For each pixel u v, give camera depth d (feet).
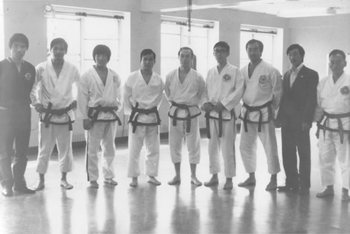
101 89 17.79
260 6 35.53
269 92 17.87
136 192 17.44
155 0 29.45
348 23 39.60
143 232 13.07
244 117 18.12
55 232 13.00
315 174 20.84
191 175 18.99
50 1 26.04
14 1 24.54
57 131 17.74
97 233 12.97
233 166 18.08
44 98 17.65
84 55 28.91
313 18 41.45
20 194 16.99
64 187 17.94
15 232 12.97
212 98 18.21
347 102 16.22
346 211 15.11
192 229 13.34
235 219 14.26
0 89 16.67
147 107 18.33
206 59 36.40
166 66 33.81
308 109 16.94
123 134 30.25
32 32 25.40
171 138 18.76
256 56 17.78
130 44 30.07
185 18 33.76
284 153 17.69
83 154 25.48
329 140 16.74
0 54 24.58
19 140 17.13
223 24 36.11
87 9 28.22
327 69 41.01
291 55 17.10
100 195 16.97
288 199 16.57
